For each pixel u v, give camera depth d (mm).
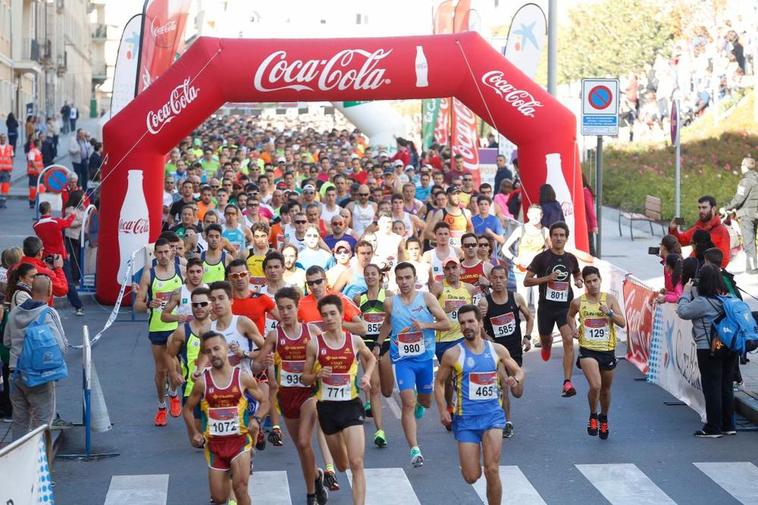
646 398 15297
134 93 26156
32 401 12375
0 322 13398
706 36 45062
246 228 19234
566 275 15000
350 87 21812
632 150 43219
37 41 69375
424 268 16031
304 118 76562
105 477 11938
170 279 14289
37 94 70562
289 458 12664
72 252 23734
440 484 11617
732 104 43250
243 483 9922
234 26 61719
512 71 22156
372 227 18062
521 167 22578
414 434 12094
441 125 39938
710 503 11023
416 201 22891
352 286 14961
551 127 22141
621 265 25562
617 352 18219
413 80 21875
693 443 13133
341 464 10852
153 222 22422
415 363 12547
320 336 10664
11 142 49969
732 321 13109
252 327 11742
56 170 25828
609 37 50125
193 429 10141
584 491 11383
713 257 14094
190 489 11531
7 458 8422
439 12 32812
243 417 9922
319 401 10664
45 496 9398
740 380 14453
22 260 16016
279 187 26547
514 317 13562
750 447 12977
